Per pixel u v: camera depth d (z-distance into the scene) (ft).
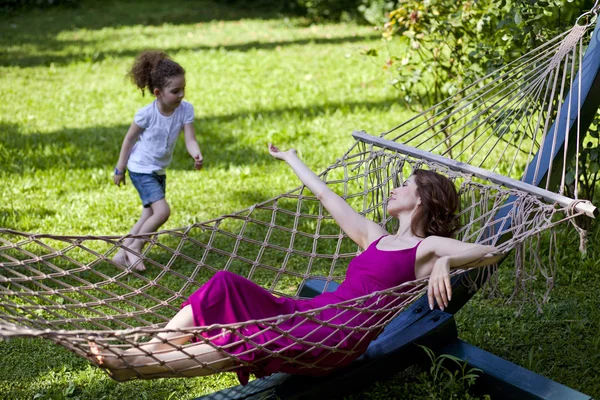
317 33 44.55
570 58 14.15
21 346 12.37
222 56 38.32
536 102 12.92
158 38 44.32
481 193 11.25
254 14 52.80
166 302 10.68
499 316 13.16
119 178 15.90
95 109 28.81
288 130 24.76
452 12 20.07
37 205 18.94
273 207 11.90
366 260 10.46
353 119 25.93
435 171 11.75
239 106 28.63
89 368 11.78
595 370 11.39
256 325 9.41
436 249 10.08
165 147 15.65
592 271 14.53
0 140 24.30
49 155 22.85
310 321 9.53
